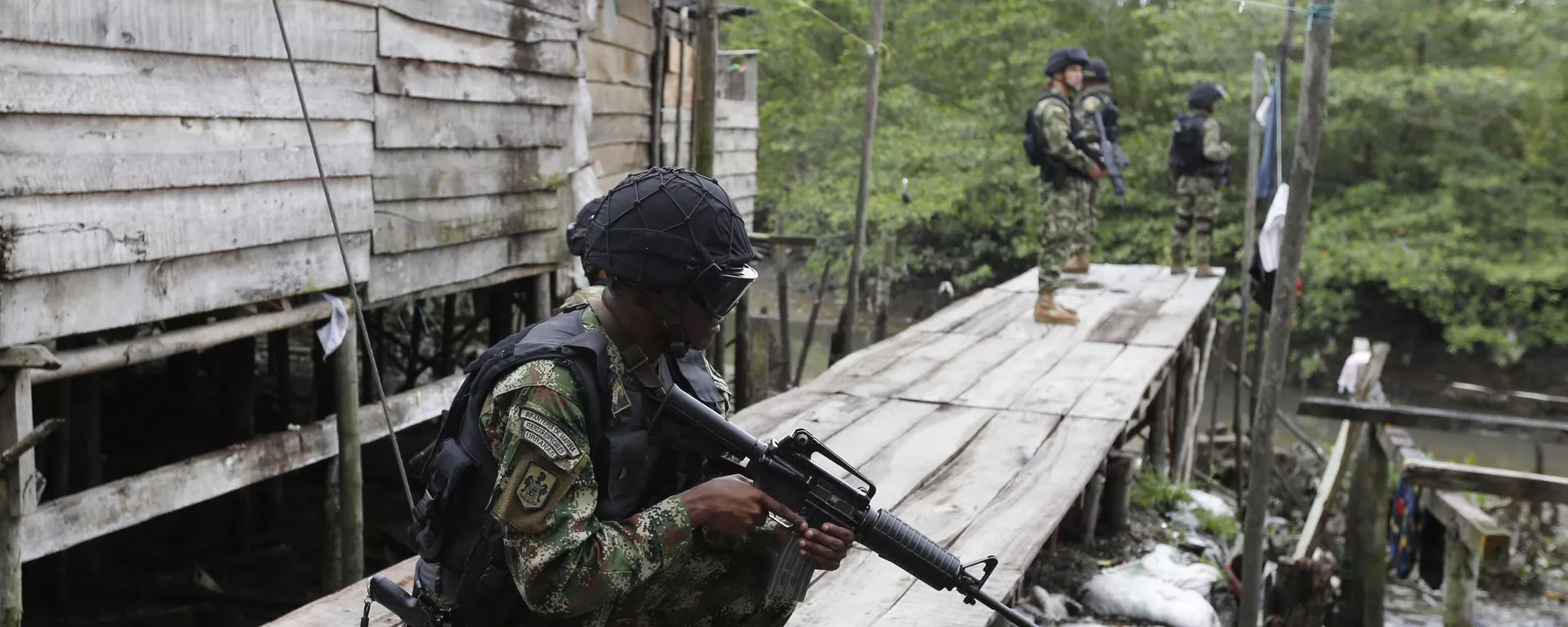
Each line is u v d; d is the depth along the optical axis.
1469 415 5.81
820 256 23.17
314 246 5.16
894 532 2.06
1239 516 9.41
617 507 1.93
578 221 2.06
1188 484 8.68
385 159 5.62
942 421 5.64
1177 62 20.55
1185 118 10.59
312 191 5.10
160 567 6.57
